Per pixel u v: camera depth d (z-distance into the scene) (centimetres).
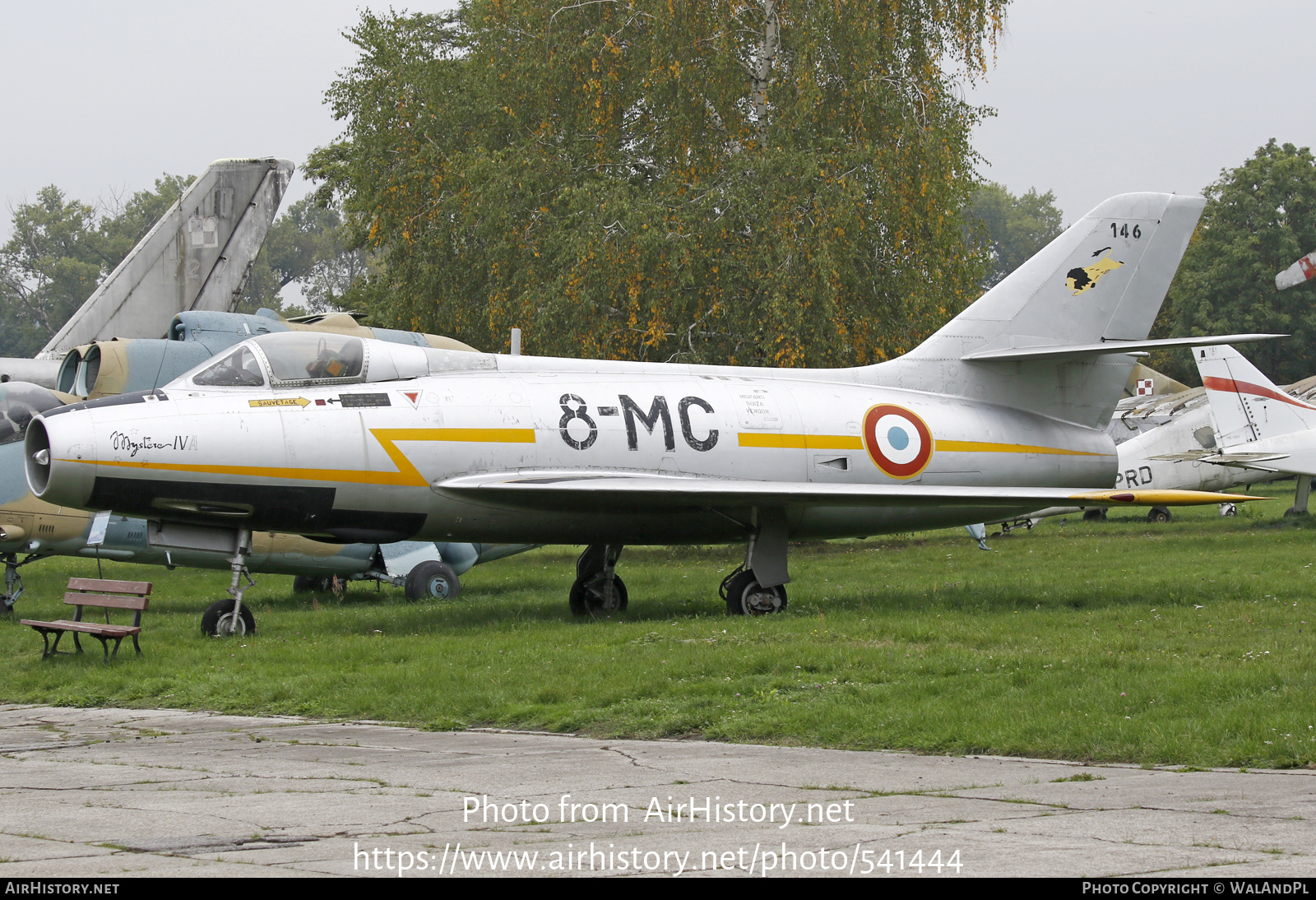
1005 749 2650
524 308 10825
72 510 6431
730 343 11088
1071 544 9731
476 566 9350
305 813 2069
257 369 5444
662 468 5941
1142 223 7175
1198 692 3136
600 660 4119
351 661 4369
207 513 5241
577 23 11781
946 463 6594
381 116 12481
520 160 11300
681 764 2584
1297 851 1666
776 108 11125
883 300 11331
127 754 2805
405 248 12506
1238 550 8381
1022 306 7012
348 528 5531
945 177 11162
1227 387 11281
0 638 5350
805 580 7475
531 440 5712
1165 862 1612
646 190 11575
